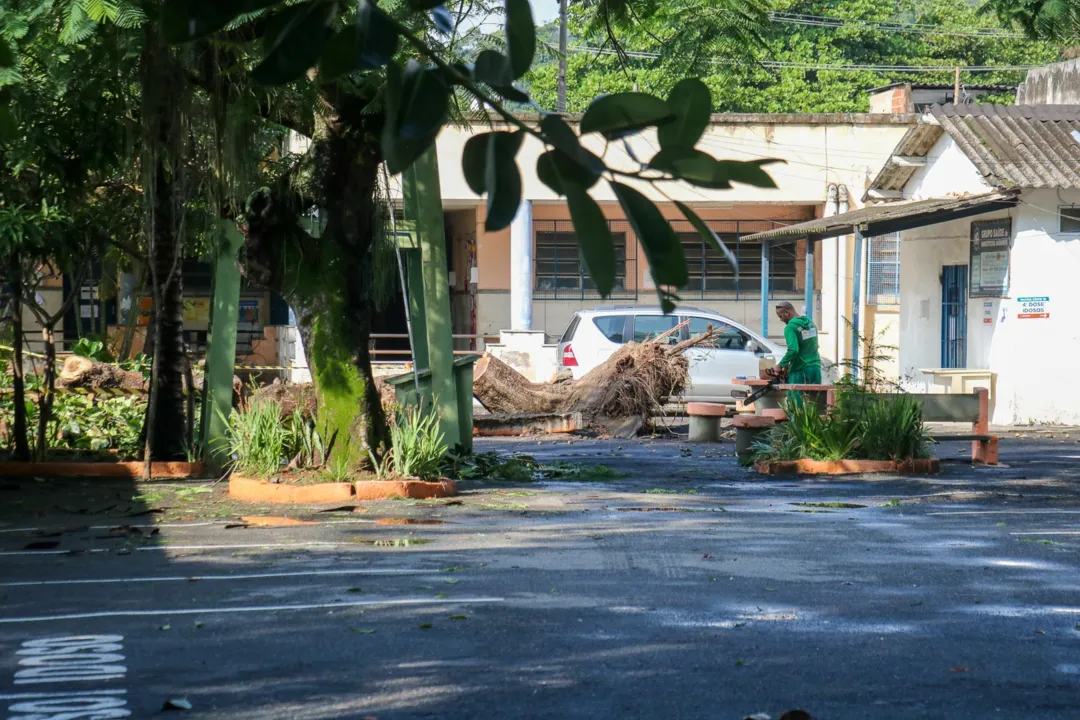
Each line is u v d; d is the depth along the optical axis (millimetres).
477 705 5410
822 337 31594
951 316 25953
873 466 15391
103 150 12945
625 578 8336
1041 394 23094
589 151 1855
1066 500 12695
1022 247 23250
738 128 31672
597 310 26297
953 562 8969
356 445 13219
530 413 22219
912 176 27531
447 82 1943
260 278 13531
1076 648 6484
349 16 2088
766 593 7848
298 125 13219
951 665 6137
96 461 15133
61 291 31766
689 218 1888
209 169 13258
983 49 51781
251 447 13203
